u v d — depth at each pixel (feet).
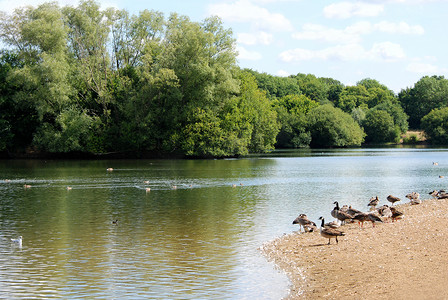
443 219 108.58
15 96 306.76
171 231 104.99
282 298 62.80
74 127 310.04
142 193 166.30
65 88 303.68
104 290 67.31
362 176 225.76
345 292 62.28
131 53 360.69
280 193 165.68
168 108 343.46
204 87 329.11
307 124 586.45
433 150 497.46
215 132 333.21
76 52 338.34
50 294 65.98
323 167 277.03
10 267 78.33
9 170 251.39
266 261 80.48
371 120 647.97
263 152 447.42
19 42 311.47
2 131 325.42
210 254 85.56
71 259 82.99
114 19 350.43
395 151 479.82
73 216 123.34
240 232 103.45
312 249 86.79
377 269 71.10
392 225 104.37
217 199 151.74
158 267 77.92
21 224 113.29
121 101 338.95
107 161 319.06
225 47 350.02
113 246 91.91
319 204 141.18
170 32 350.23
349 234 97.45
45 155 341.41
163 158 349.82
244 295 64.49
